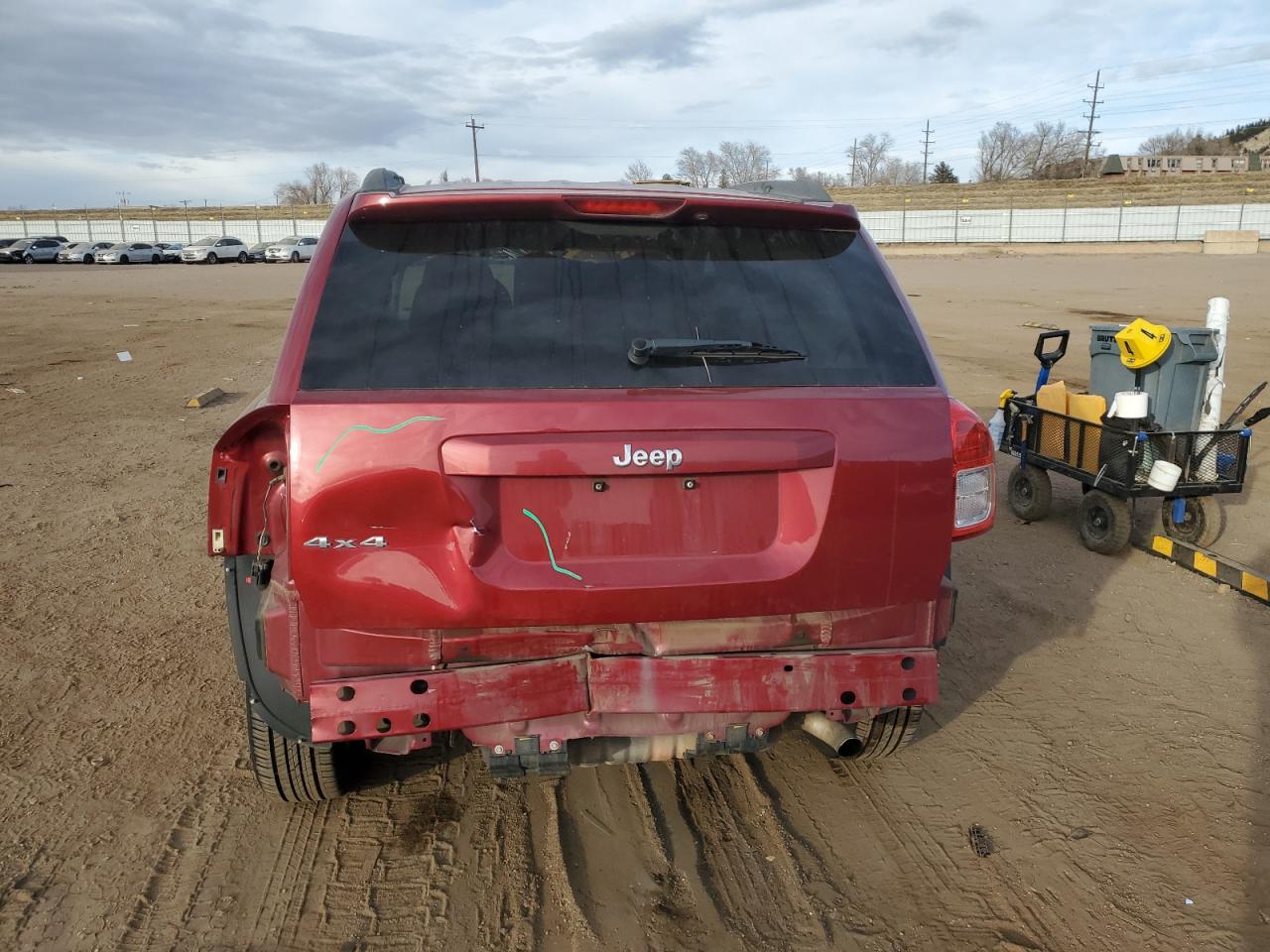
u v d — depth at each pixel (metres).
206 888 2.92
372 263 2.58
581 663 2.56
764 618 2.63
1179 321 18.19
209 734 3.86
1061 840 3.19
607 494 2.46
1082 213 55.19
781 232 2.85
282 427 2.47
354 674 2.51
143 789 3.45
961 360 14.38
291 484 2.33
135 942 2.68
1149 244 50.69
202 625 4.94
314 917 2.79
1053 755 3.74
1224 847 3.14
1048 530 6.77
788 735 3.90
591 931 2.73
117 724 3.92
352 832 3.20
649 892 2.91
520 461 2.35
